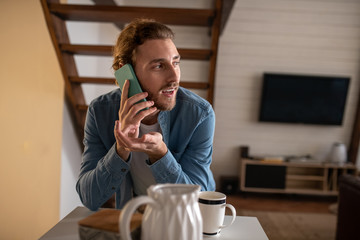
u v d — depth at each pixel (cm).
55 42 177
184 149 110
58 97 190
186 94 109
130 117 78
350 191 203
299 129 440
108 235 60
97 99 110
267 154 444
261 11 414
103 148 110
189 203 53
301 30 418
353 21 415
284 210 351
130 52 90
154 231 52
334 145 419
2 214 137
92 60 276
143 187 112
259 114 429
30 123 156
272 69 428
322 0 411
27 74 151
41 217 176
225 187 418
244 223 85
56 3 169
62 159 201
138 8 171
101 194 90
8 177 140
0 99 130
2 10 129
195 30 412
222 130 442
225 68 429
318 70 428
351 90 433
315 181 429
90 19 187
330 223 305
